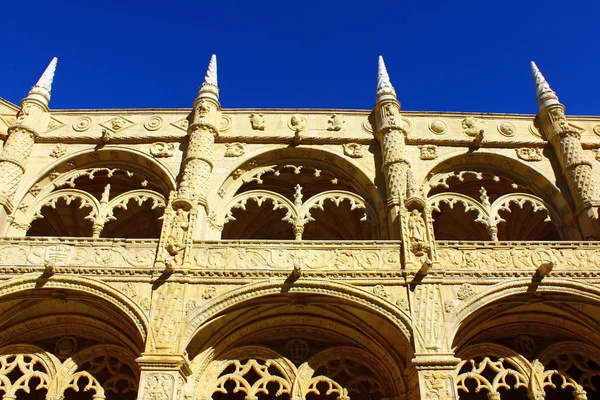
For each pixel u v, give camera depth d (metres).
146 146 19.59
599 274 15.07
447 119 20.78
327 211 22.83
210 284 14.60
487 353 16.25
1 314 15.34
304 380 15.60
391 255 15.30
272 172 20.11
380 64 22.17
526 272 14.92
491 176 20.62
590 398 18.47
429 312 14.11
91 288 14.44
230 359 15.81
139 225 23.11
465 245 15.51
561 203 18.80
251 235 23.66
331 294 14.52
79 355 16.00
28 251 15.12
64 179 19.34
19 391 18.58
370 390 17.03
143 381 12.94
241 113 20.56
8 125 19.81
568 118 20.92
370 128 20.22
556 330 16.47
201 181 17.92
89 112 20.52
